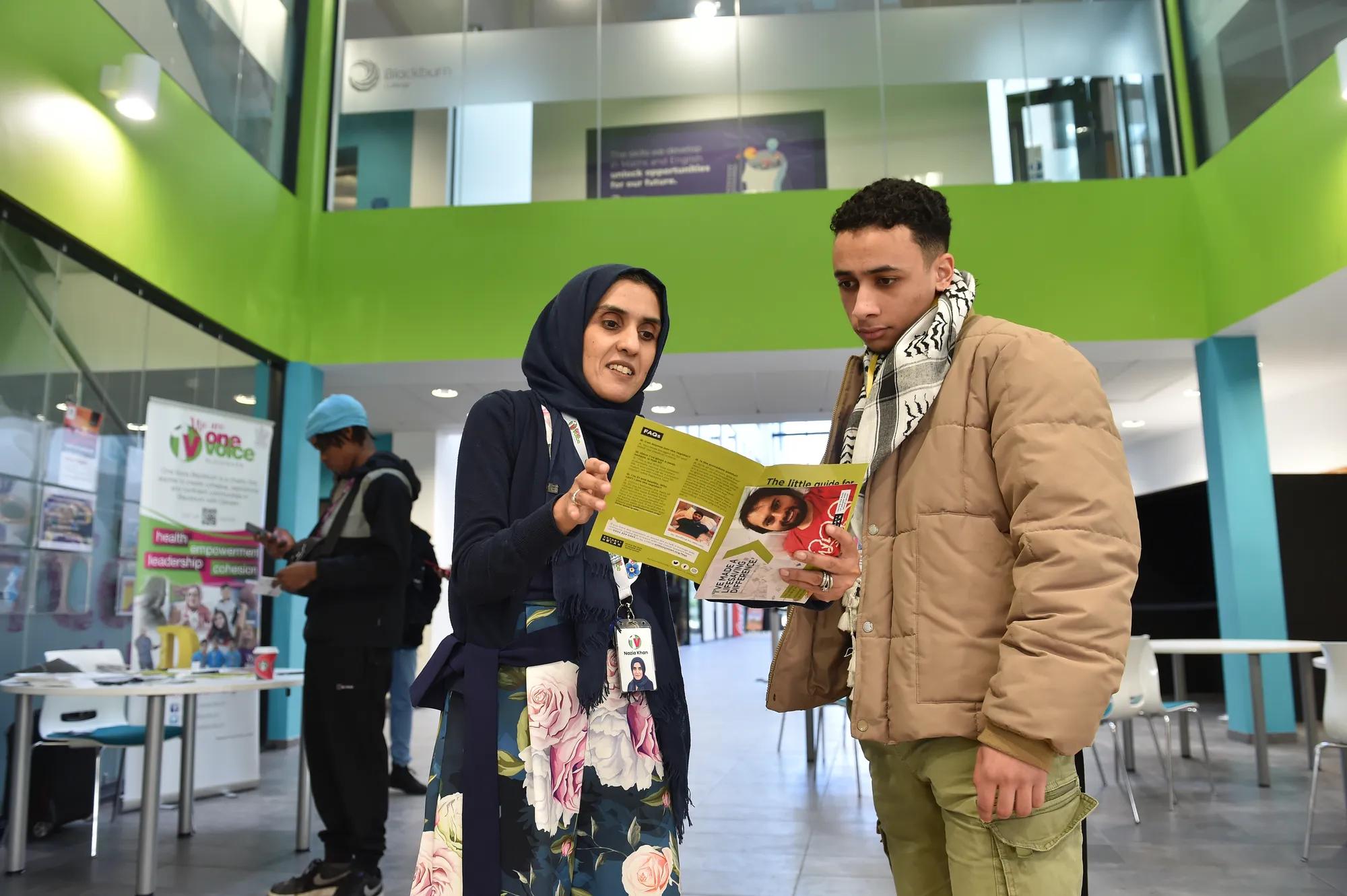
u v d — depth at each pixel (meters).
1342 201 5.46
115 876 3.46
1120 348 7.22
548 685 1.30
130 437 5.18
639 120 7.55
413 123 7.66
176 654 3.91
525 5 7.83
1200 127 7.02
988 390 1.39
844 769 5.62
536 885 1.23
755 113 7.51
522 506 1.38
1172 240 7.04
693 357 7.31
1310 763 5.68
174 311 5.69
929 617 1.35
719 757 6.03
